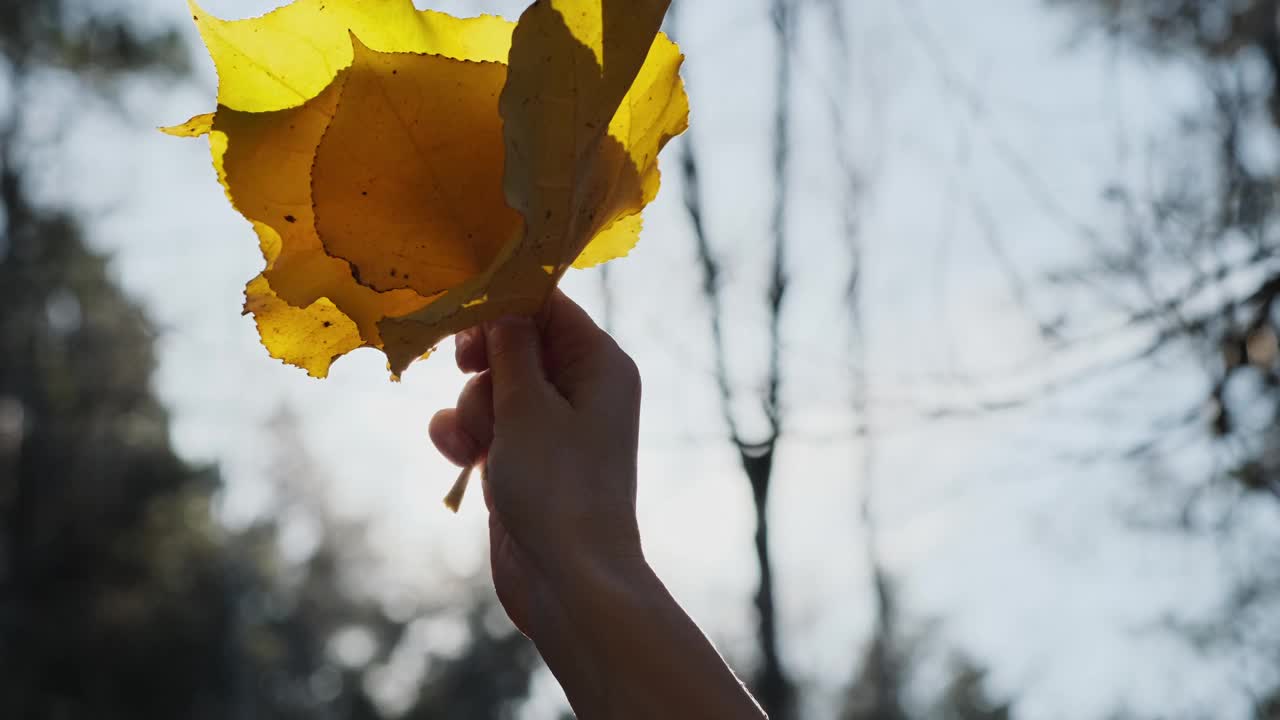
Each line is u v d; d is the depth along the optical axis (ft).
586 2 1.86
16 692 23.59
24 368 25.80
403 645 48.32
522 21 1.84
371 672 47.52
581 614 1.89
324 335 2.06
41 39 19.93
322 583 48.62
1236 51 6.67
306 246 2.01
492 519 2.09
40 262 24.13
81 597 25.17
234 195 2.01
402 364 1.84
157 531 26.48
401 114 1.97
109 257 24.47
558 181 1.86
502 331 2.03
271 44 2.03
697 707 1.83
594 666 1.88
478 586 44.91
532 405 1.99
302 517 49.47
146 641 25.13
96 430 26.35
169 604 25.80
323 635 48.03
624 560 1.92
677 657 1.85
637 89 2.03
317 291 1.99
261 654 30.81
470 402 2.11
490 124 1.99
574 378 2.05
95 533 25.58
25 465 25.82
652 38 1.90
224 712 26.76
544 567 1.94
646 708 1.85
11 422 26.63
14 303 24.44
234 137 2.01
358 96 1.96
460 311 1.90
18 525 25.46
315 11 2.03
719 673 1.85
